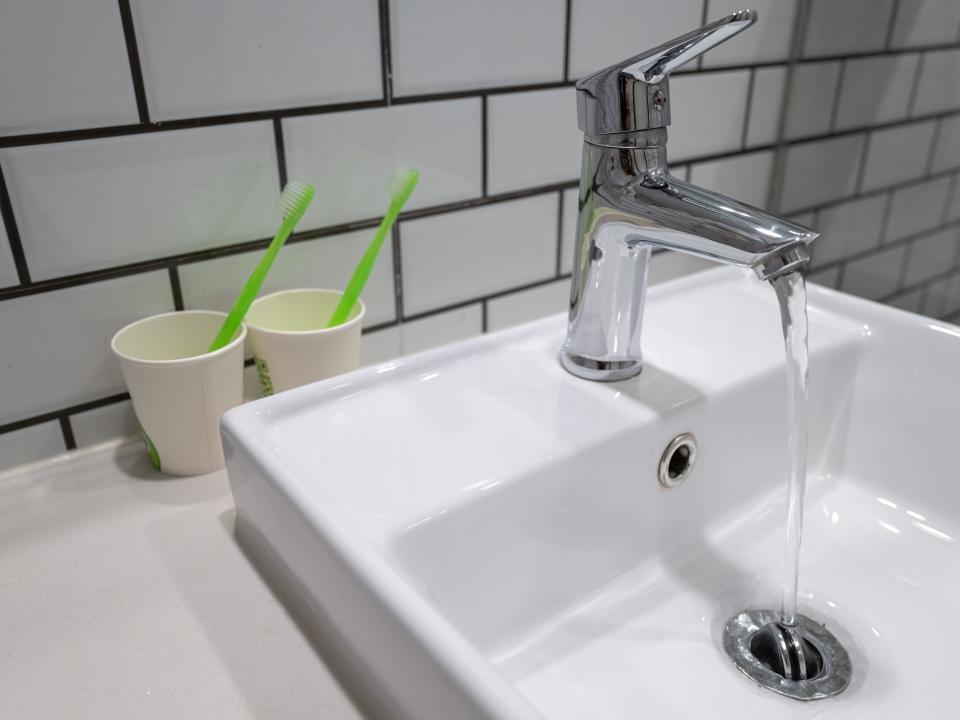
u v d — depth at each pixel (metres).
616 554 0.45
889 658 0.42
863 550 0.49
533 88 0.60
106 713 0.31
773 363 0.49
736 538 0.50
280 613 0.36
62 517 0.43
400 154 0.55
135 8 0.42
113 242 0.46
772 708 0.39
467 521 0.37
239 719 0.30
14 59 0.40
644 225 0.39
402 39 0.52
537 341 0.51
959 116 0.95
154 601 0.37
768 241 0.34
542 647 0.41
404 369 0.46
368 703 0.31
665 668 0.41
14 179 0.41
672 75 0.68
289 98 0.49
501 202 0.62
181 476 0.47
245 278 0.52
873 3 0.79
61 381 0.47
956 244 1.03
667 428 0.44
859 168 0.88
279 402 0.42
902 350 0.52
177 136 0.46
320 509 0.34
